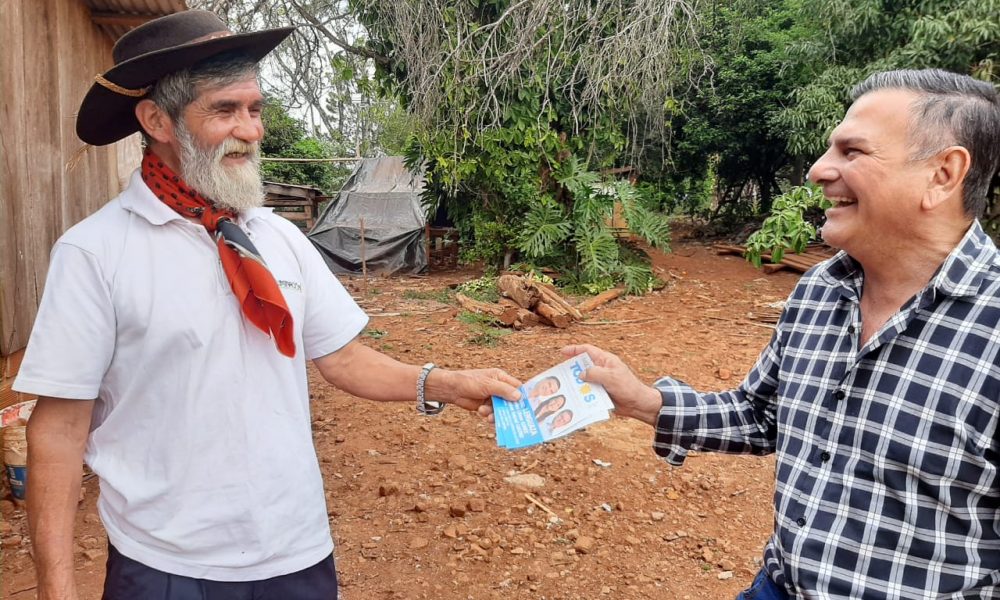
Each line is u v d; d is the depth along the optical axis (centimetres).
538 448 514
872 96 152
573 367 221
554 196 1298
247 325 183
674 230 2083
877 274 158
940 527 143
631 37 1015
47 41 420
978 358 139
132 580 178
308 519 195
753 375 193
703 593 347
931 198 146
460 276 1427
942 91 146
